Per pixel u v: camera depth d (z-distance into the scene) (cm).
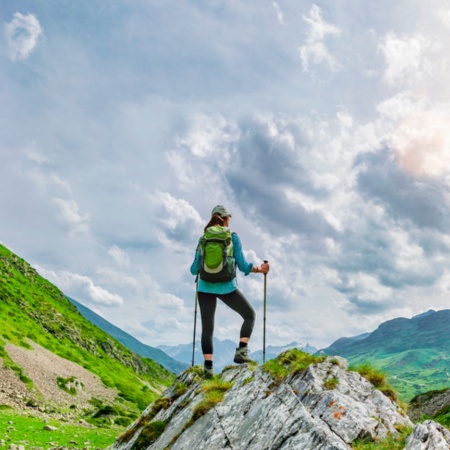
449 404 3331
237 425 924
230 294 1190
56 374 9194
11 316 13012
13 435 3212
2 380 7481
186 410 1196
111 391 10300
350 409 790
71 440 3316
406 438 730
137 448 1264
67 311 18850
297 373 986
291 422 786
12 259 19375
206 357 1257
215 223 1210
